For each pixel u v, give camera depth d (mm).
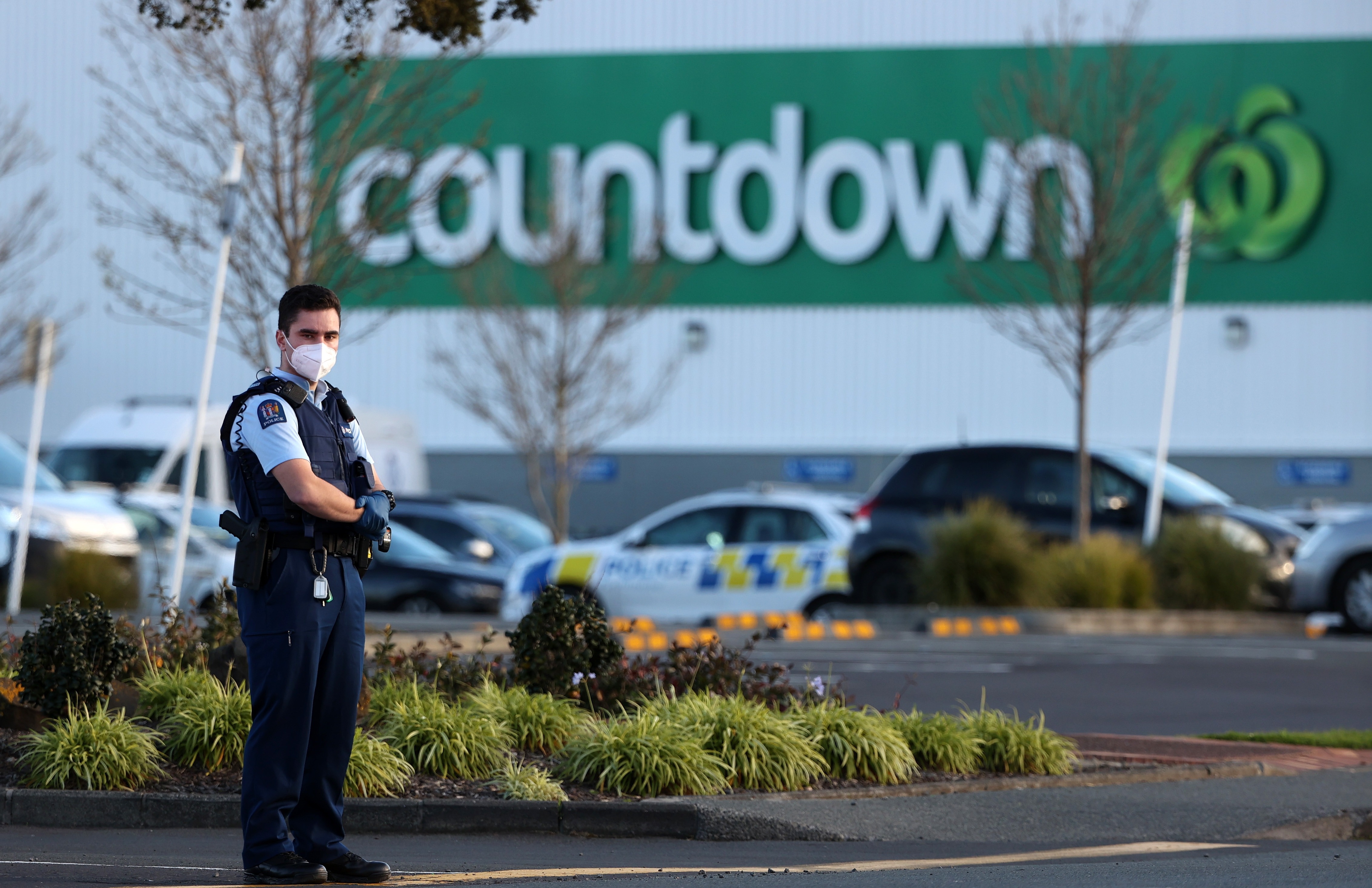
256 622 20438
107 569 58031
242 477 20547
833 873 22781
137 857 22828
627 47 129250
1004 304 115750
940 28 126500
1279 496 122375
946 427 125438
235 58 55344
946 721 31250
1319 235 122750
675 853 24406
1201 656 53438
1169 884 21891
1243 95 123000
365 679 30594
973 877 22391
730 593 65875
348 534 20719
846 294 127062
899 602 66375
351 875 21078
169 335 131750
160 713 28641
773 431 127562
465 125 128750
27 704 28484
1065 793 29250
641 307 115000
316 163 53156
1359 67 122375
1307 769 32094
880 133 127125
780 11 128375
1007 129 93562
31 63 131375
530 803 25891
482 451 129000
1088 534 68750
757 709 29312
